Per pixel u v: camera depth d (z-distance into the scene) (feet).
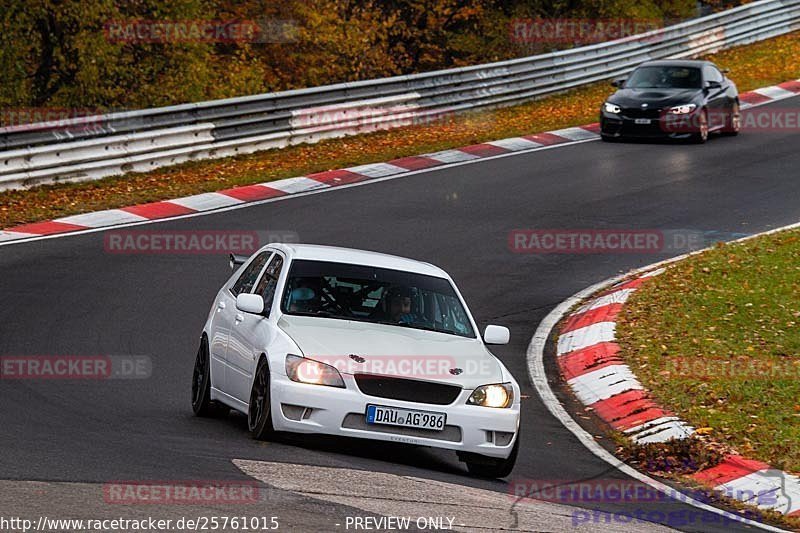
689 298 186.60
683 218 244.22
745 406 135.95
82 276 185.16
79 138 258.98
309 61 472.85
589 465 116.88
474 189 266.57
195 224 225.56
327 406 101.60
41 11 342.03
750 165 295.69
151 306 171.63
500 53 565.94
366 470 96.73
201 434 108.27
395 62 547.90
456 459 116.37
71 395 124.26
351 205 247.29
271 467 93.35
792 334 167.32
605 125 323.57
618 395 143.33
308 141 315.58
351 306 113.29
